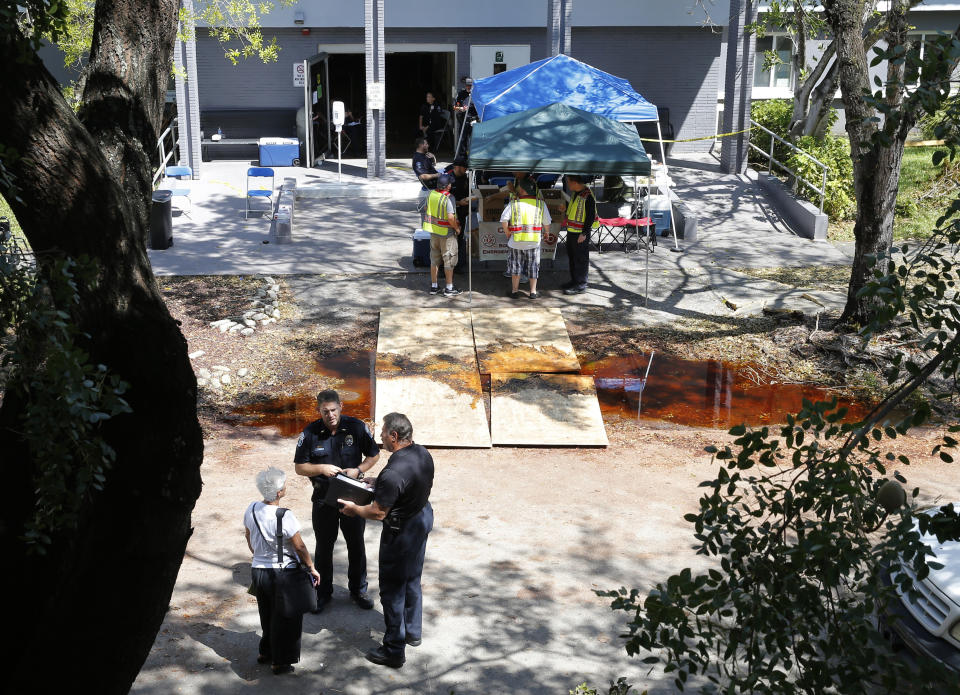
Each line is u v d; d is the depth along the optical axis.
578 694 5.76
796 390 12.98
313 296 15.44
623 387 12.94
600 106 16.94
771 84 26.80
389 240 18.52
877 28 16.61
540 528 8.92
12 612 3.54
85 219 3.71
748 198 21.75
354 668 6.62
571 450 11.09
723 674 6.46
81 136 3.77
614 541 8.67
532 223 15.14
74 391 3.08
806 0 21.62
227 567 7.95
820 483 3.63
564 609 7.46
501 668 6.67
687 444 11.24
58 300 3.26
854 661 3.49
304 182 21.94
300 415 11.84
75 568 3.69
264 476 6.35
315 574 6.44
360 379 12.86
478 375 12.57
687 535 8.82
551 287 16.28
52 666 3.74
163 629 6.97
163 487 3.92
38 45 3.52
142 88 4.46
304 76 23.03
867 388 12.92
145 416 3.87
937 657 6.07
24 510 3.55
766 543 3.79
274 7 21.69
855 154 13.28
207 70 24.56
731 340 14.40
